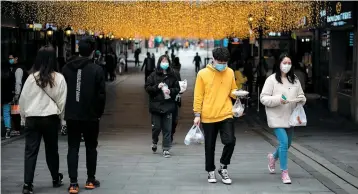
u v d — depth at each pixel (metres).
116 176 10.56
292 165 11.62
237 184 9.82
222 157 9.85
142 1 28.39
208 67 9.67
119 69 55.09
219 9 29.62
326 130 17.41
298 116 9.80
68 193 9.17
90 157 9.41
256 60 36.19
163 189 9.44
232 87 9.77
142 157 12.74
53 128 9.20
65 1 26.98
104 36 45.31
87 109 9.07
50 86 9.00
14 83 15.47
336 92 22.83
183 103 28.06
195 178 10.35
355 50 19.48
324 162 11.83
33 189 9.45
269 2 25.94
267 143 14.99
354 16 19.16
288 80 9.91
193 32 37.62
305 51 32.50
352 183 9.74
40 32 30.97
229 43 42.09
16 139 15.48
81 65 9.11
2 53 24.52
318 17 23.89
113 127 18.75
